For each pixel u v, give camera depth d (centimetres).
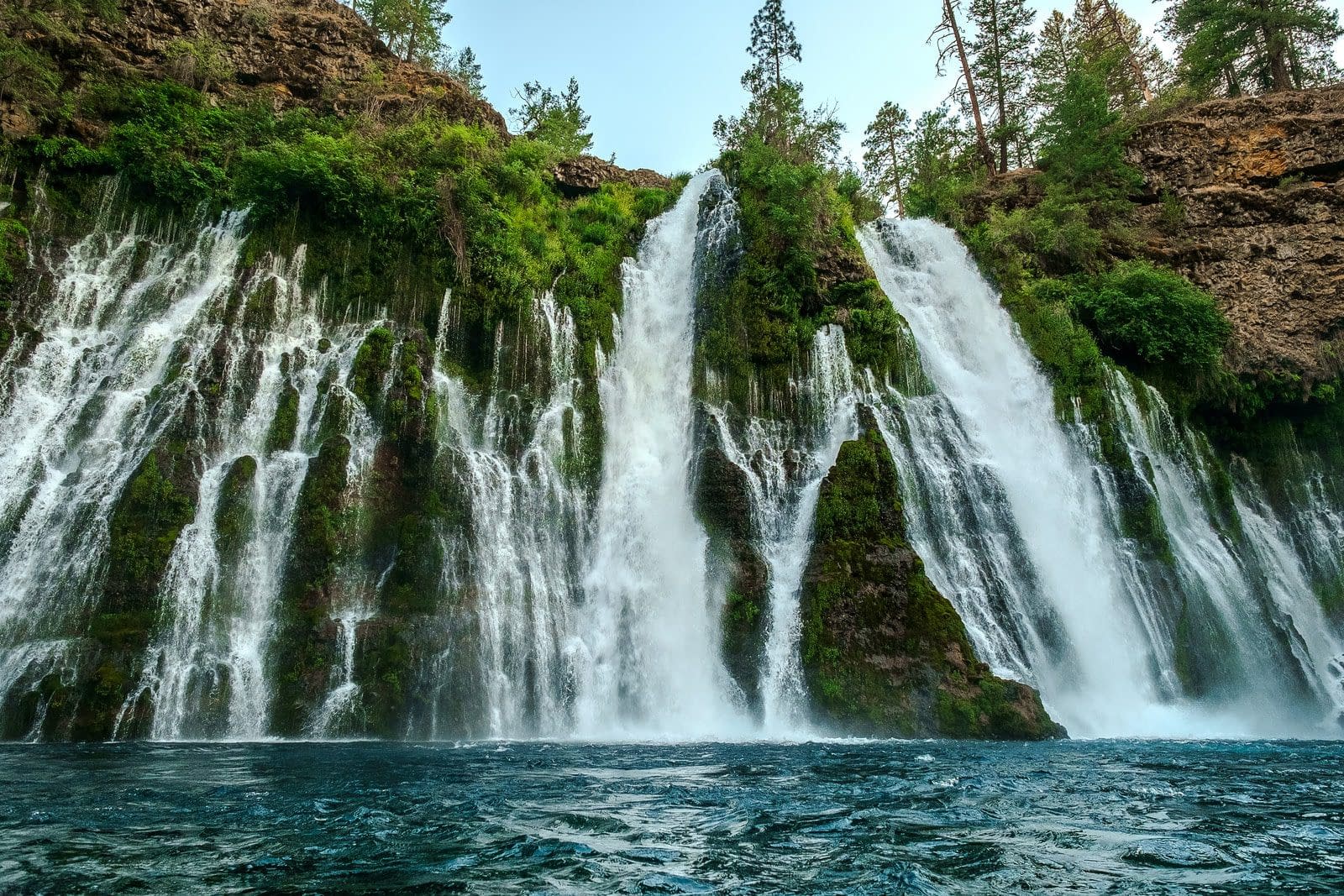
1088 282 3669
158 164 2798
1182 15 4722
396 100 3525
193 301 2589
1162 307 3478
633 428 2900
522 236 3091
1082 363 3200
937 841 783
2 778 1130
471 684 2056
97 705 1744
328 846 740
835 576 2248
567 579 2458
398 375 2427
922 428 2811
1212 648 2653
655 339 3156
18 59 2770
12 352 2284
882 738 1966
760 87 4172
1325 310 3591
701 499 2558
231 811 896
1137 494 2817
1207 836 806
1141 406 3259
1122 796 1043
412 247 2848
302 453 2258
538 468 2530
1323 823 874
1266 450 3531
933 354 3288
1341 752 1684
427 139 3216
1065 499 2855
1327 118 3828
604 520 2623
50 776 1147
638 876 657
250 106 3156
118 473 2077
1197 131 4028
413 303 2766
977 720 1980
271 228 2744
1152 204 4003
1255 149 3919
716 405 2897
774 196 3222
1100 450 2953
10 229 2512
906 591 2212
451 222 2881
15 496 2033
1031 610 2525
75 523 1978
